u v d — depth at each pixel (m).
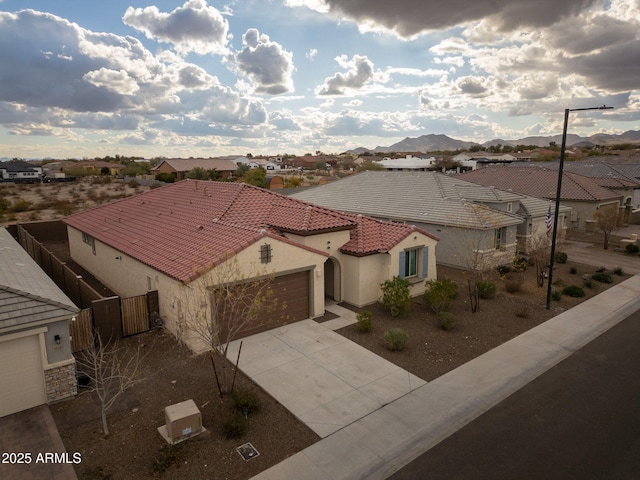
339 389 12.50
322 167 143.00
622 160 65.94
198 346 14.59
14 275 14.17
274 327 16.86
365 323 16.34
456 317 18.25
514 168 48.47
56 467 9.31
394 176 37.31
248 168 105.75
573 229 40.81
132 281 19.64
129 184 80.88
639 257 30.14
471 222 25.77
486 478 9.04
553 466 9.38
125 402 11.82
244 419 10.97
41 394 11.63
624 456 9.67
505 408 11.60
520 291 21.81
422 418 11.13
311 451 9.85
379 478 9.04
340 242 19.72
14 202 55.91
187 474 9.12
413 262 21.06
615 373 13.50
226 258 14.87
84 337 14.60
